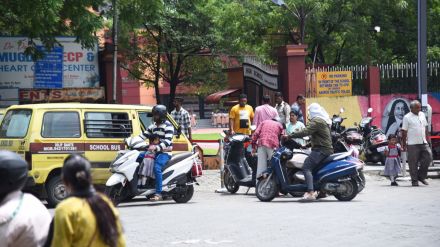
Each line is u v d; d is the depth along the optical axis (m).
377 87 28.97
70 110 16.45
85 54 27.66
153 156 15.58
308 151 16.58
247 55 37.03
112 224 5.16
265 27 34.94
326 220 12.56
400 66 29.22
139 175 15.51
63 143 16.17
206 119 62.12
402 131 19.98
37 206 5.46
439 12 36.94
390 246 10.01
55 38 24.89
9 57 26.78
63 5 22.50
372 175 23.31
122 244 5.25
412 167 19.94
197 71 39.97
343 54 36.88
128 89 62.81
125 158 15.24
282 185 16.20
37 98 26.62
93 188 5.31
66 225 5.07
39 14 21.14
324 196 16.44
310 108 16.09
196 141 25.25
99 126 16.75
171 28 36.06
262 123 18.03
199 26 36.62
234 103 29.67
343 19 35.09
